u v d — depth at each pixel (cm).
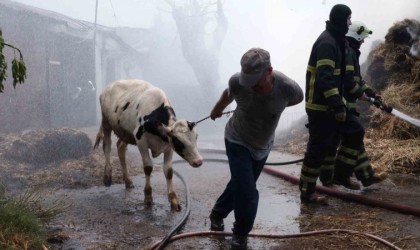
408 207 460
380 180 545
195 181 637
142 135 498
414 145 697
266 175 668
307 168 501
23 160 720
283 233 422
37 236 377
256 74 322
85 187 602
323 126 487
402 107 786
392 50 902
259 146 374
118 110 543
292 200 529
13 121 1102
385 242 383
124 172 594
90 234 425
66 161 749
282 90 346
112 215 481
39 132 784
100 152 849
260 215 476
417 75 843
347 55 495
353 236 405
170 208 507
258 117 357
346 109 507
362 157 540
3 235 352
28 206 452
